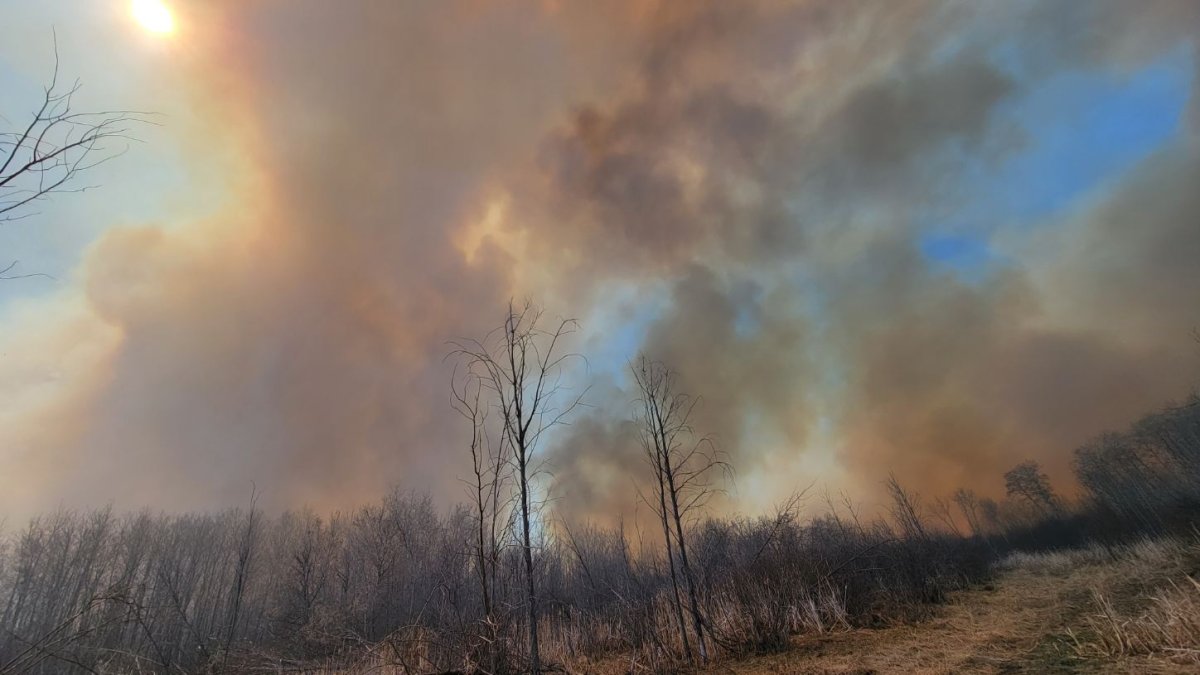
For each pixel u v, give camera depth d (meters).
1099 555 19.34
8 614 20.00
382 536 18.70
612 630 11.84
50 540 23.03
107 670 8.91
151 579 19.72
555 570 12.53
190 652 12.54
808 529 14.04
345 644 10.86
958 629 10.62
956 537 19.81
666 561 12.33
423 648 8.83
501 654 8.12
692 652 10.34
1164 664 6.19
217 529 27.14
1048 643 8.33
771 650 10.22
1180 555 14.05
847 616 12.09
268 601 22.89
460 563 9.51
